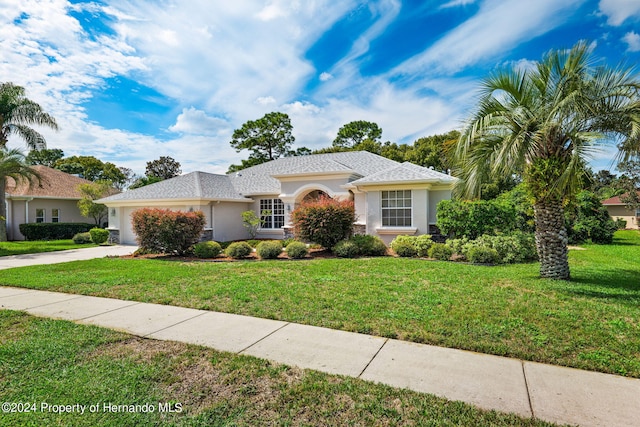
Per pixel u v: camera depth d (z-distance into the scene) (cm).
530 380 411
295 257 1455
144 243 1570
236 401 379
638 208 3130
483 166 955
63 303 777
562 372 431
